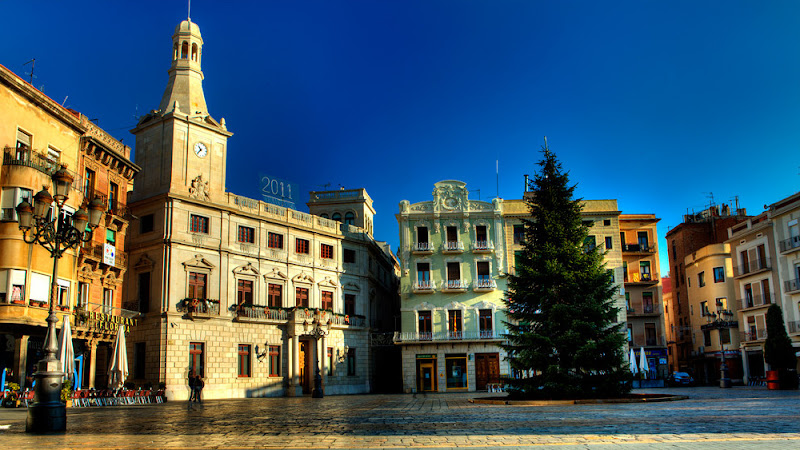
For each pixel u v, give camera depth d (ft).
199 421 62.13
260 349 155.84
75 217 56.44
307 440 40.57
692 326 225.56
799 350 163.84
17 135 101.45
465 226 186.91
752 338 187.01
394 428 49.03
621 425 47.65
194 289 146.30
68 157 112.68
